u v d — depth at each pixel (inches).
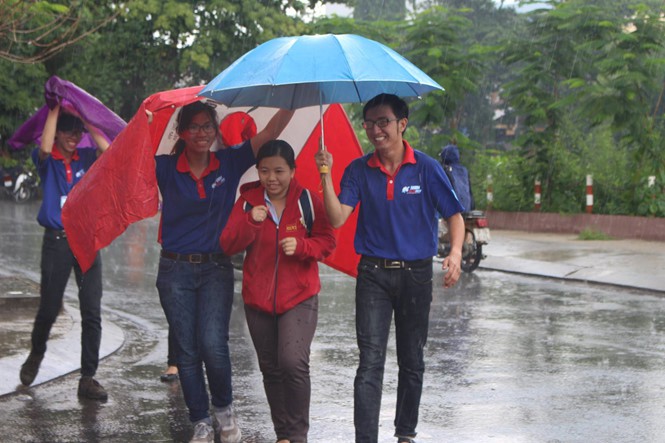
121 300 459.5
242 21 1280.8
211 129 218.4
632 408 259.1
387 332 213.5
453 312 433.7
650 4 897.5
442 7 958.4
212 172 221.8
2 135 1197.1
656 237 775.1
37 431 236.4
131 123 213.5
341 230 236.1
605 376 299.6
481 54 923.4
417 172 211.2
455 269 212.2
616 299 479.2
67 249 265.9
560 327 392.8
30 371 273.6
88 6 1004.6
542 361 323.3
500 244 749.3
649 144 810.2
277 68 192.9
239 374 302.7
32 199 1323.8
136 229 851.4
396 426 220.8
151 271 564.1
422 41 936.3
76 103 255.4
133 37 1279.5
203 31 1270.9
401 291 212.1
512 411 256.4
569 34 858.8
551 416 251.0
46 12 466.0
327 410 258.5
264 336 216.2
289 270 211.3
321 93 222.7
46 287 266.7
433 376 300.7
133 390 280.8
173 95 215.2
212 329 220.2
